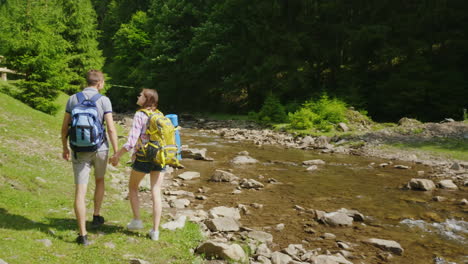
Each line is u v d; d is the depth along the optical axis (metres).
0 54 15.32
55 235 4.03
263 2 33.44
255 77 33.34
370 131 19.17
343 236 5.63
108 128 4.13
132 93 42.53
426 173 11.24
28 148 8.19
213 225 5.33
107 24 63.00
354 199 7.99
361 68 32.44
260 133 21.86
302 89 32.28
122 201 6.20
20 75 15.45
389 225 6.25
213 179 9.27
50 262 3.36
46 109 15.17
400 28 31.16
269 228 5.82
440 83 26.77
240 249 4.30
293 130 21.84
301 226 6.02
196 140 19.33
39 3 24.30
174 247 4.23
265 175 10.45
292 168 11.78
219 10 35.47
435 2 29.14
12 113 11.71
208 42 34.88
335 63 33.91
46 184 6.08
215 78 39.16
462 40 27.81
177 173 10.05
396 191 8.82
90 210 5.31
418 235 5.78
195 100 41.03
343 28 32.06
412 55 29.52
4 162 6.54
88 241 3.97
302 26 33.97
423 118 27.34
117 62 47.00
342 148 16.30
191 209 6.52
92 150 3.96
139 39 43.25
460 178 10.32
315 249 4.96
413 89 26.70
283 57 32.59
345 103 25.14
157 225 4.37
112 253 3.80
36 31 15.14
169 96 40.44
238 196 7.84
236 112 36.28
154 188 4.41
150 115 4.27
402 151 15.00
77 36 26.02
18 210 4.67
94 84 4.18
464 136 16.12
